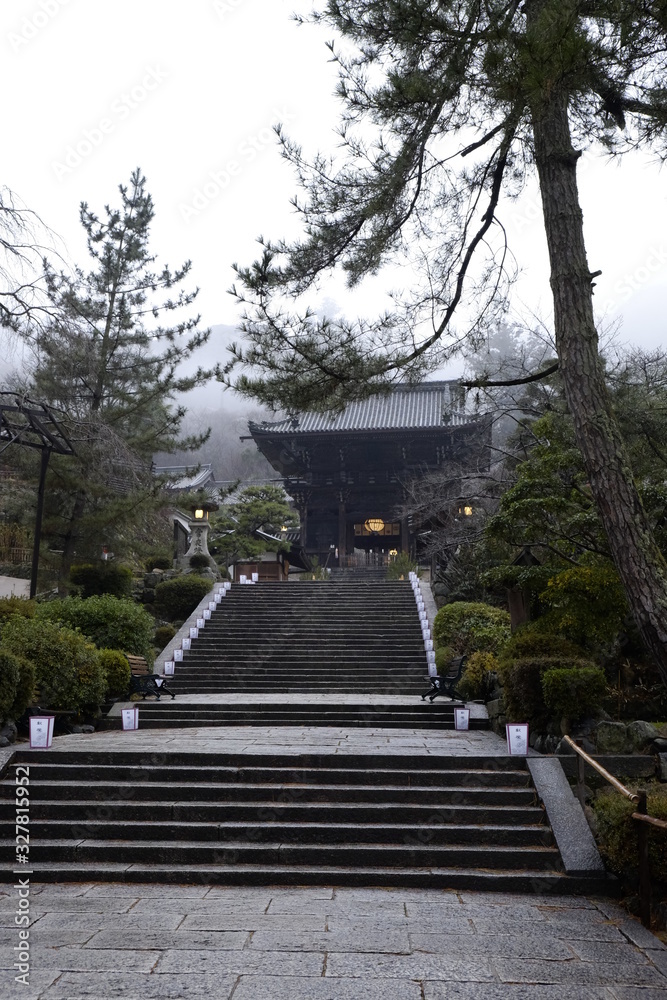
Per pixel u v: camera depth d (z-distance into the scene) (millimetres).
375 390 7539
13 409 13148
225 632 18094
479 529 20000
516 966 4238
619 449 5863
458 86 6336
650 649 5492
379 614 19188
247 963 4207
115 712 11586
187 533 29312
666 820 5195
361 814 6641
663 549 8016
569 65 5605
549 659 8359
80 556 19484
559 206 6438
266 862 6105
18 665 8648
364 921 4953
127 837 6414
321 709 11953
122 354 20562
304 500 40406
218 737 9633
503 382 7402
